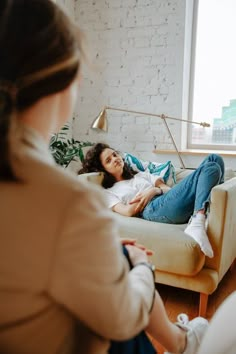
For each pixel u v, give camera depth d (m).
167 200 1.90
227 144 2.96
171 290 1.84
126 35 2.96
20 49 0.43
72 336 0.52
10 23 0.43
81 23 3.07
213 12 2.82
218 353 0.76
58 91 0.48
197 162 2.87
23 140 0.45
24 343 0.47
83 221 0.43
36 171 0.44
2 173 0.42
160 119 2.96
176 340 0.90
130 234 1.64
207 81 2.94
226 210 1.53
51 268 0.43
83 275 0.44
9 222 0.42
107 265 0.46
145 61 2.93
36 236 0.42
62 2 2.83
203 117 3.01
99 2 2.99
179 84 2.86
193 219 1.65
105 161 2.25
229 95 2.90
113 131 3.13
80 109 3.21
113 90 3.07
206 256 1.56
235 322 0.81
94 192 0.46
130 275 0.64
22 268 0.43
